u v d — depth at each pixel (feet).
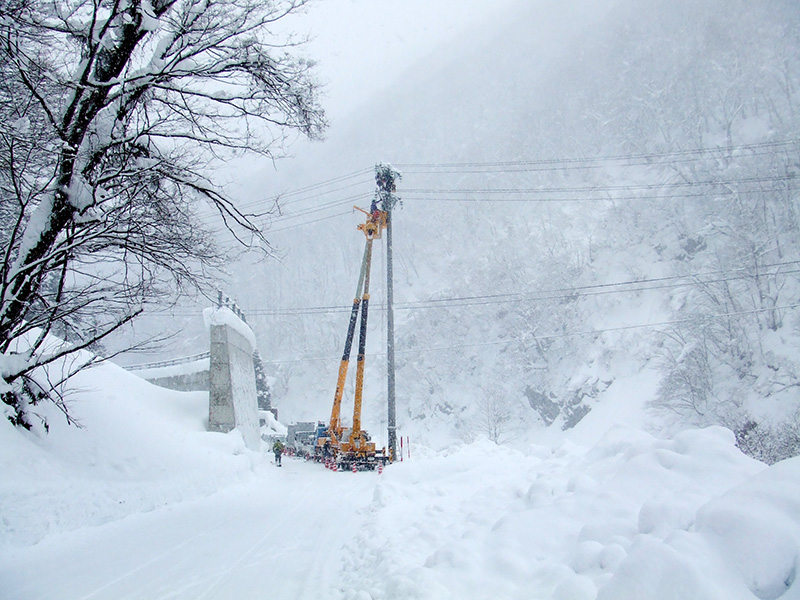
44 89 27.22
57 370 39.99
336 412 93.97
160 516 33.65
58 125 26.27
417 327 303.89
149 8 27.04
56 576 19.81
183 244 30.81
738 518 8.25
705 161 234.38
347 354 94.12
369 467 80.33
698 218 222.69
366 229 92.79
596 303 236.84
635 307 221.87
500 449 40.45
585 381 201.57
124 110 28.81
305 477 66.13
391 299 85.25
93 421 38.81
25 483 26.81
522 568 11.89
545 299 236.84
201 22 29.68
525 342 239.50
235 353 78.33
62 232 30.40
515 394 231.91
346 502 40.11
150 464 39.63
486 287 297.33
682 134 301.22
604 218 281.74
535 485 17.19
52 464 30.42
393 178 92.27
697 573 7.49
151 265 31.19
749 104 279.08
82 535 26.86
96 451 35.86
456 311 297.94
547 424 217.97
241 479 50.78
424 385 277.23
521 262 288.10
